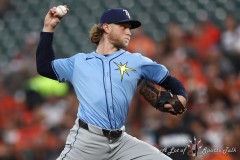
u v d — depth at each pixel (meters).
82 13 56.78
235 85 42.41
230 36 47.72
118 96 20.25
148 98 20.67
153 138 32.16
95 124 20.16
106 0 57.28
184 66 43.22
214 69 44.03
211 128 35.69
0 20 58.66
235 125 36.44
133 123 37.91
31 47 51.09
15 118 40.88
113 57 20.64
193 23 52.75
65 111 40.78
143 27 53.69
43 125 40.69
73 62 20.73
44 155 37.59
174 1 55.47
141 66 20.50
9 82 47.16
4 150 37.91
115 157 20.67
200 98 37.84
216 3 54.38
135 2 56.50
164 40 47.38
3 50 56.00
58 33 55.59
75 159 20.41
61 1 56.75
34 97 43.62
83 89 20.41
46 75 20.84
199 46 47.50
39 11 58.56
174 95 20.47
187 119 35.28
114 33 20.81
